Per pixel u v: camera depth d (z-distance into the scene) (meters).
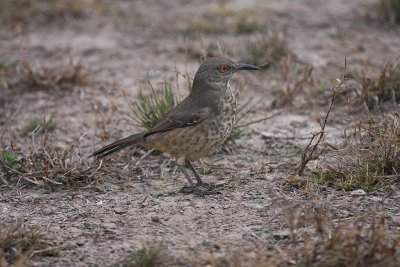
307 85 20.86
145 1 30.06
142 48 25.16
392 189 14.27
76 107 20.89
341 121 18.66
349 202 13.82
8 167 16.02
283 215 13.27
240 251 12.11
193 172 15.49
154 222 13.66
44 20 28.03
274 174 15.72
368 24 26.52
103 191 15.43
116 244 12.77
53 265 12.08
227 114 15.09
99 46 25.52
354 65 22.53
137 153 17.41
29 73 22.19
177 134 14.85
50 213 14.31
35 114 20.55
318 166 15.39
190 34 26.23
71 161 16.34
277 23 26.80
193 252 12.26
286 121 19.09
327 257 11.30
